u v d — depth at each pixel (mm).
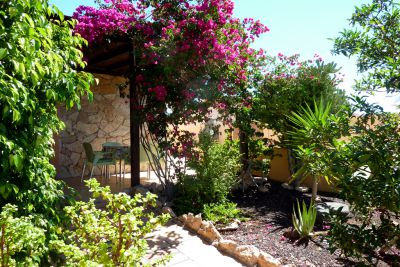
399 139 1669
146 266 1760
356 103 1878
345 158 1780
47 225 2195
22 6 1795
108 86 7457
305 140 2170
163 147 4809
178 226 3783
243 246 2980
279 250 3107
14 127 2072
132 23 4664
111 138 7523
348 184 1758
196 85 4641
